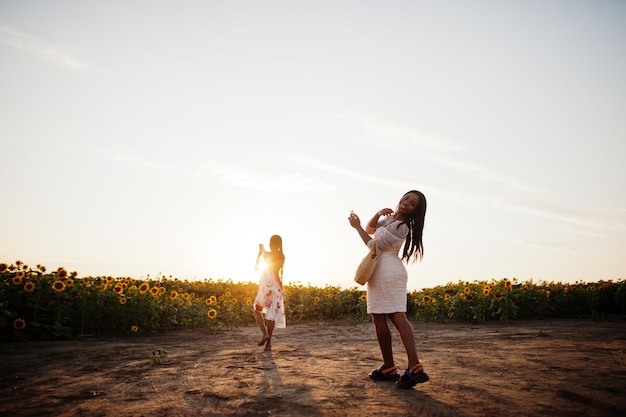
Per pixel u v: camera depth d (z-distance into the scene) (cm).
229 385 380
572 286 1205
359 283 399
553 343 598
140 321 780
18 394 351
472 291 1023
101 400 334
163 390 364
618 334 689
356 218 407
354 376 417
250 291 1320
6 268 693
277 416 291
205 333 831
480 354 527
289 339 747
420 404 314
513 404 309
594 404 303
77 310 731
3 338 656
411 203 401
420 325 953
